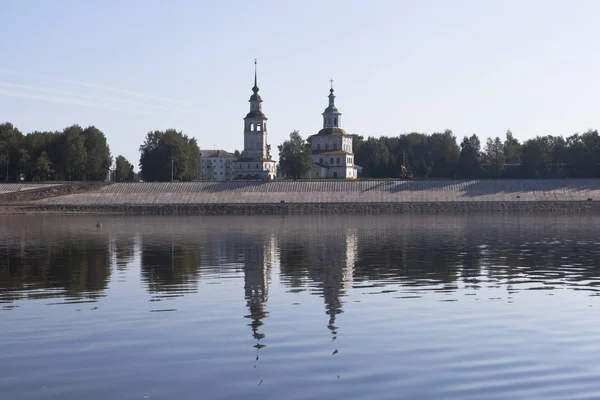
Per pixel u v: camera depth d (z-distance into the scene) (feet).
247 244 335.67
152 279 216.74
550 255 275.59
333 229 434.30
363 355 124.06
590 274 220.84
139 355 125.39
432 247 311.47
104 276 224.12
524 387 107.34
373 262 256.32
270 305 170.09
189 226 475.72
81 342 134.62
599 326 144.46
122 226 481.05
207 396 104.88
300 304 170.91
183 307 168.25
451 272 227.20
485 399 102.68
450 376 112.47
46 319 155.22
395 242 338.75
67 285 204.74
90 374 115.24
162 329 144.46
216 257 278.26
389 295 183.11
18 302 176.76
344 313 159.33
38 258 279.49
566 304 168.76
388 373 114.11
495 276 217.36
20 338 138.00
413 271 230.07
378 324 147.33
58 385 110.22
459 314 157.17
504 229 422.82
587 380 110.22
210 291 192.13
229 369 116.78
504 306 166.50
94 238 380.17
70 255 290.76
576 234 380.78
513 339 134.21
